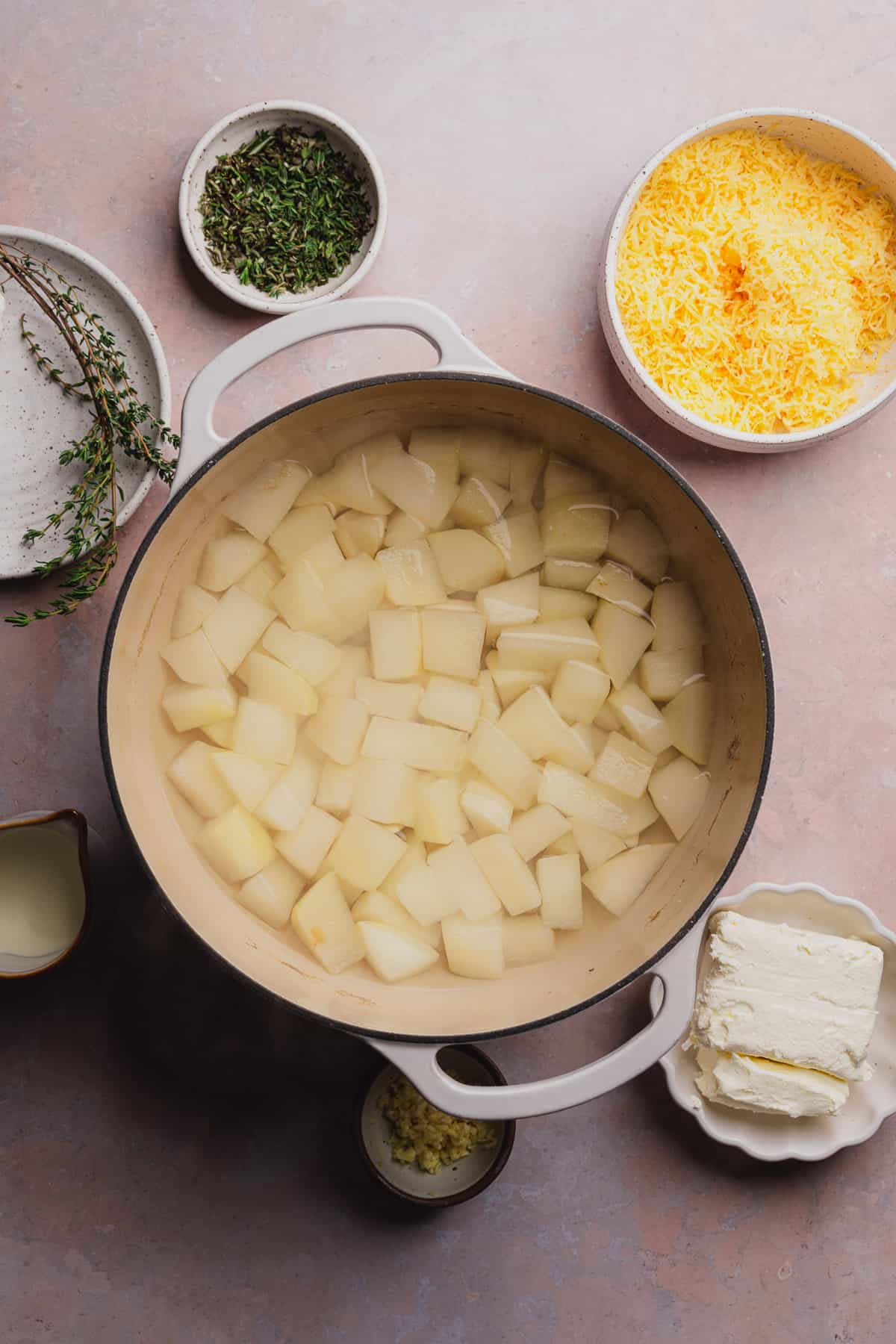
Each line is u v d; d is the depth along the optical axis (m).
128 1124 0.77
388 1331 0.77
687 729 0.67
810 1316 0.77
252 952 0.65
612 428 0.62
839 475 0.77
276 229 0.75
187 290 0.76
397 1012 0.64
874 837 0.77
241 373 0.62
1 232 0.72
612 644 0.67
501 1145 0.74
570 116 0.77
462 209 0.76
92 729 0.76
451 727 0.67
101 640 0.75
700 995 0.74
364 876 0.66
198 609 0.66
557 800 0.66
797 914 0.75
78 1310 0.76
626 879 0.66
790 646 0.77
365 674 0.67
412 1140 0.74
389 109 0.76
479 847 0.66
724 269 0.74
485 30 0.76
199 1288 0.77
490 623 0.67
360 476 0.66
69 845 0.73
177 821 0.66
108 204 0.76
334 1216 0.77
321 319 0.62
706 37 0.77
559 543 0.67
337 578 0.66
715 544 0.63
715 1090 0.74
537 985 0.65
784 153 0.74
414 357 0.76
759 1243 0.78
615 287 0.73
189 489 0.61
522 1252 0.77
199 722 0.66
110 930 0.76
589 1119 0.78
